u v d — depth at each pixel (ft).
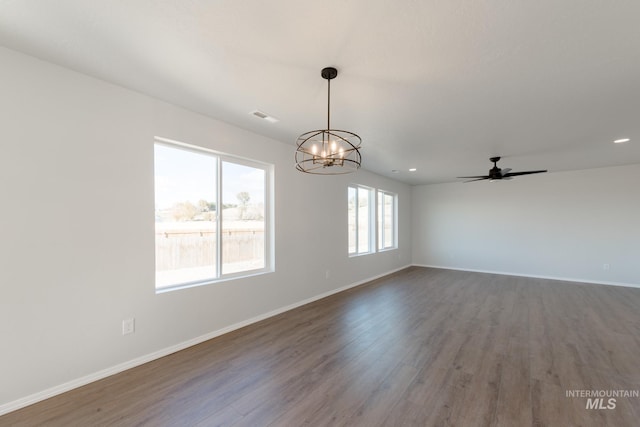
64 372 7.06
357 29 5.53
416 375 7.88
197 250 10.44
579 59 6.48
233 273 11.55
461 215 24.67
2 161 6.30
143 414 6.28
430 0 4.76
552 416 6.21
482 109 9.28
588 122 10.39
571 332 10.92
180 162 10.02
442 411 6.39
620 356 8.93
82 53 6.51
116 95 8.02
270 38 5.85
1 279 6.26
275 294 13.00
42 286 6.77
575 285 18.66
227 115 10.08
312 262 15.15
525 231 21.79
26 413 6.27
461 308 13.98
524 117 9.96
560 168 19.24
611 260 18.80
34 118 6.71
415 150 14.42
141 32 5.74
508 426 5.91
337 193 17.07
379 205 22.66
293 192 13.98
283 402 6.72
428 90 8.02
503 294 16.61
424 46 6.03
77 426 5.91
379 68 6.92
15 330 6.42
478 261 23.82
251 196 12.38
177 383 7.47
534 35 5.64
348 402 6.72
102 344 7.70
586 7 4.89
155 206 9.32
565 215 20.30
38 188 6.75
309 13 5.11
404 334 10.77
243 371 8.09
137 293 8.41
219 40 5.96
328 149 7.43
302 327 11.46
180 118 9.45
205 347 9.62
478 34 5.62
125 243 8.18
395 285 18.93
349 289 17.80
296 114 9.90
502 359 8.79
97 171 7.67
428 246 26.40
